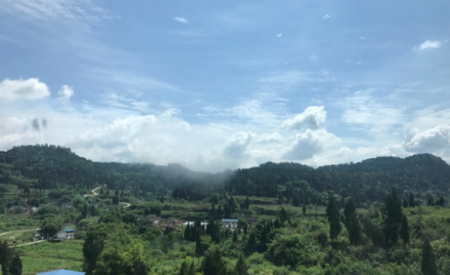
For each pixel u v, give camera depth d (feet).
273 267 189.78
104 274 170.09
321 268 169.48
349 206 190.08
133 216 440.86
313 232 216.95
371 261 160.25
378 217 224.53
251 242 251.80
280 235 221.05
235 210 508.94
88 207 619.67
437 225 182.19
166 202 630.33
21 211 584.40
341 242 189.57
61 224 482.28
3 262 232.94
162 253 252.42
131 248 177.78
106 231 235.81
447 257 141.08
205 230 324.39
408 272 135.23
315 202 539.29
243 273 144.66
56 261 301.02
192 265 147.54
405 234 165.89
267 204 545.44
